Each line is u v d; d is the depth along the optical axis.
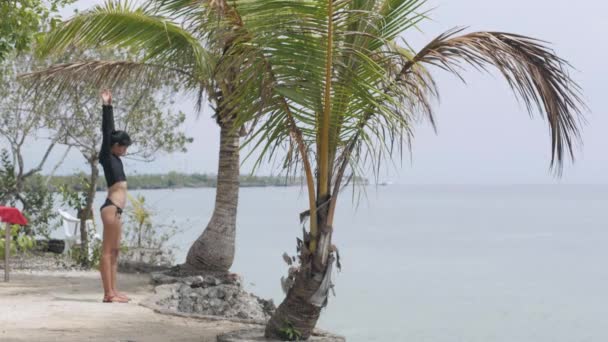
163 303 11.37
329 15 6.96
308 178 7.62
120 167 10.80
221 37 7.06
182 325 9.07
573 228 74.12
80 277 14.05
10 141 19.52
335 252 7.79
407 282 30.16
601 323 21.61
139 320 9.27
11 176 19.42
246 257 37.09
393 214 115.31
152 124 19.84
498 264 38.62
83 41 11.64
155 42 11.65
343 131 7.63
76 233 17.22
